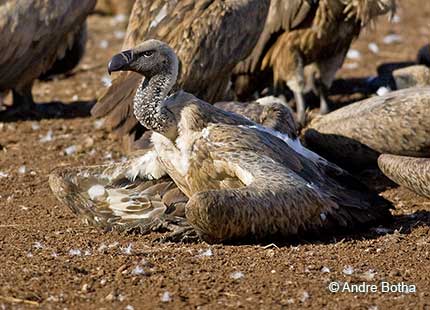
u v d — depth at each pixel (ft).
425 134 45.80
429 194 40.83
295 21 55.21
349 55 71.46
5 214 42.14
